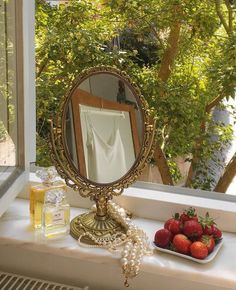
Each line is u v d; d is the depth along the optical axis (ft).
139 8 4.36
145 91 4.38
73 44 4.36
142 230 3.34
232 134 4.20
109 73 3.14
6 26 3.35
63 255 3.25
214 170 4.31
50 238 3.36
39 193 3.46
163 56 4.38
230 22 4.12
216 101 4.23
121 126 3.21
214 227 3.28
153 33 4.38
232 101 4.14
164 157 4.38
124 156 3.24
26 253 3.65
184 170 4.40
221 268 3.05
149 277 3.39
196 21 4.25
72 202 3.97
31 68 3.85
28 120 3.69
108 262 3.15
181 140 4.37
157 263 3.08
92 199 3.34
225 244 3.39
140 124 3.22
